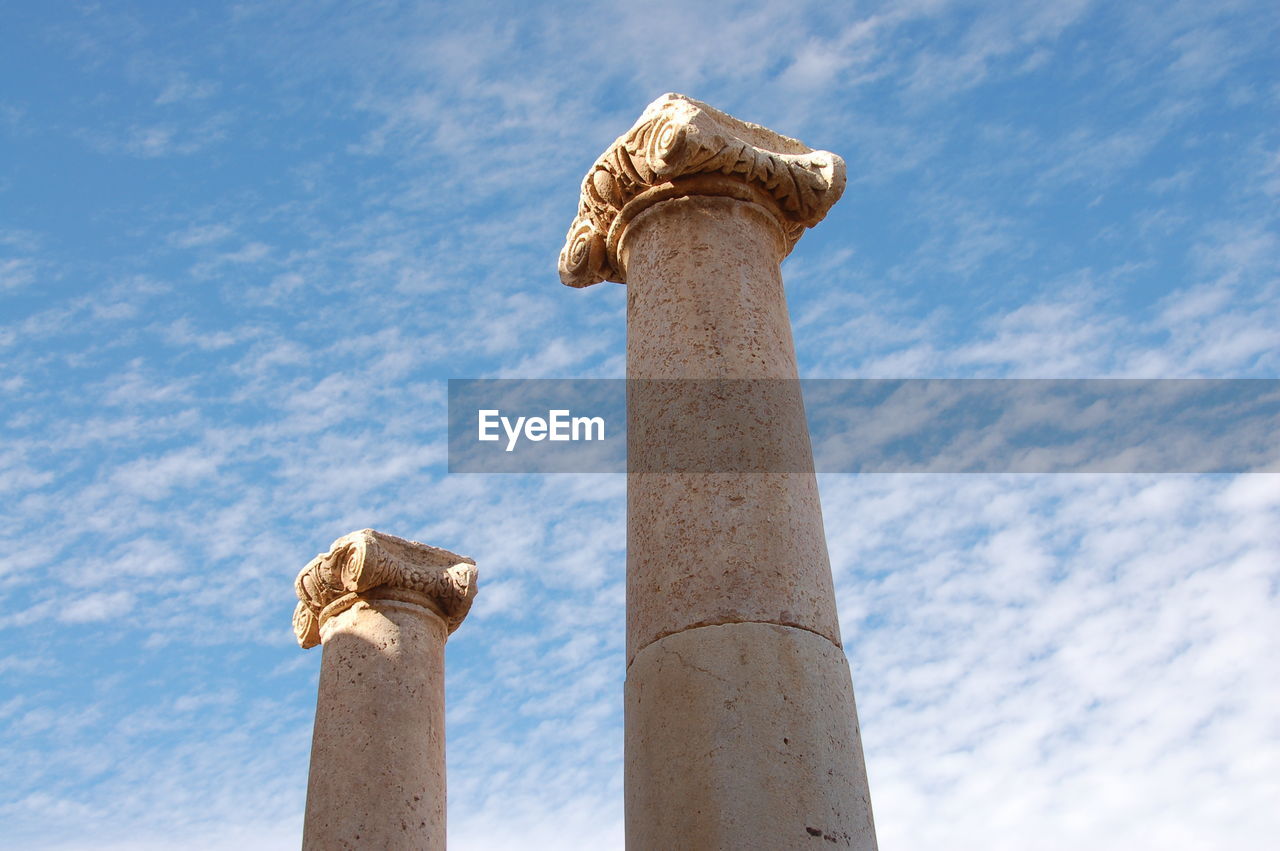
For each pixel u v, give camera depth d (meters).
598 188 10.00
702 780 7.09
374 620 13.91
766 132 10.25
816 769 7.16
